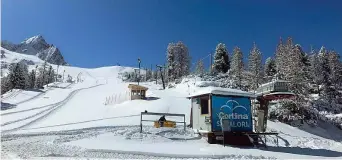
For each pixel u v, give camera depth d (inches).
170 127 901.2
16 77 3555.6
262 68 2866.6
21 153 497.7
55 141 663.8
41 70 5629.9
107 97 2484.0
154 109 1561.3
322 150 707.4
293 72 1796.3
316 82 2709.2
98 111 1674.5
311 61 2866.6
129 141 676.1
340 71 2805.1
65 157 465.4
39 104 2234.3
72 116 1519.4
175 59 3843.5
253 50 2878.9
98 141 663.1
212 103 730.2
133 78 5733.3
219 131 712.4
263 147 714.8
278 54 2493.8
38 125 1219.9
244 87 2632.9
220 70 3368.6
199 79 2920.8
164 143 666.8
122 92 2773.1
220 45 3481.8
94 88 3494.1
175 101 1776.6
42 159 442.9
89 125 1106.1
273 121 1620.3
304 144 935.0
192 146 634.8
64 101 2389.3
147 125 1067.9
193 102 843.4
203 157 508.7
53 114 1647.4
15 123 1286.9
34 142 653.9
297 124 1635.1
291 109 1679.4
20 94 2849.4
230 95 752.3
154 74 5142.7
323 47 2908.5
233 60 3011.8
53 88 3654.0
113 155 496.7
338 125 1812.3
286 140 979.9
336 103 2471.7
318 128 1660.9
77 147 569.6
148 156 500.4
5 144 619.2
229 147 647.8
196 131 797.2
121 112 1583.4
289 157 550.6
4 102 2325.3
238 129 737.6
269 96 853.2
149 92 2502.5
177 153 523.8
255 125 850.1
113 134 768.3
